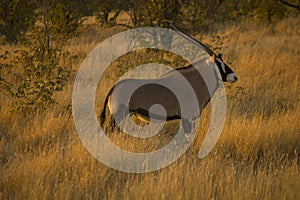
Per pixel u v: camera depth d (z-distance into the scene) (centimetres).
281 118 3231
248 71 4891
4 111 3294
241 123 3136
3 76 4297
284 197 2088
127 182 2222
